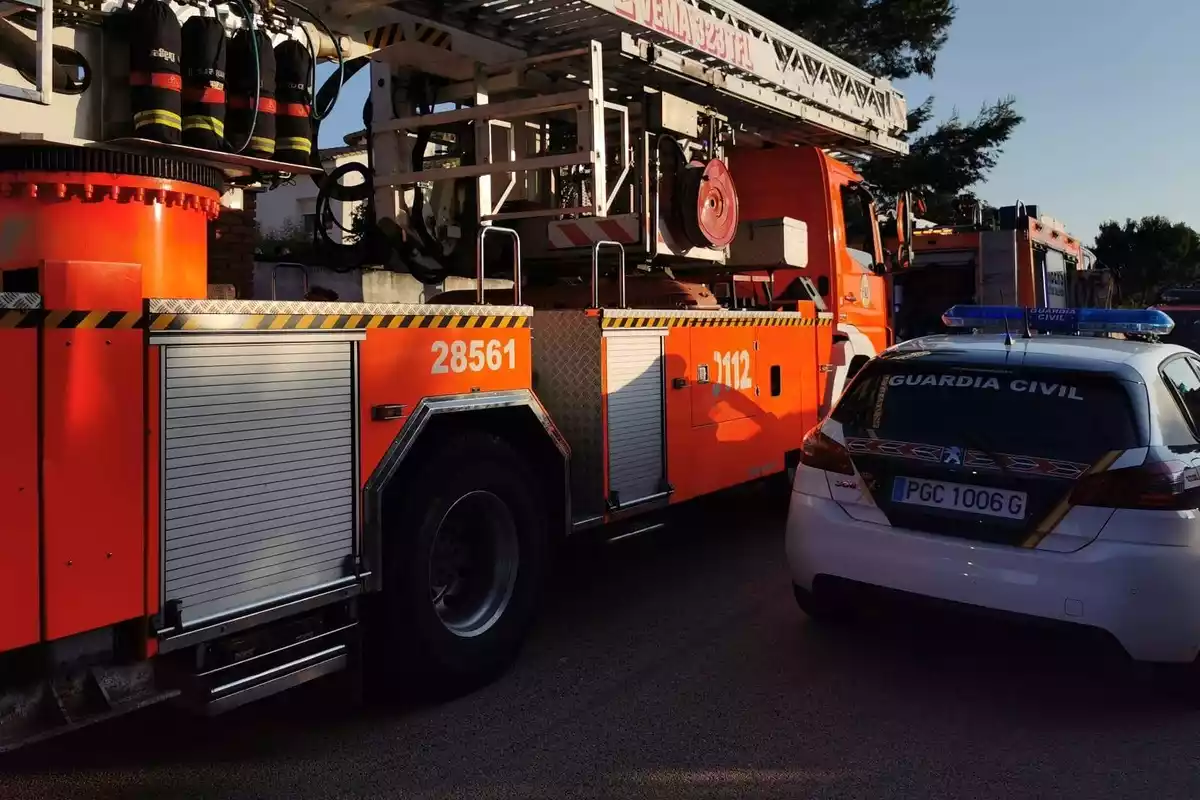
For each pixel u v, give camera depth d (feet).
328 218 20.13
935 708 13.20
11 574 8.40
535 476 14.83
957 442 13.64
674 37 19.42
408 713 13.02
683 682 14.08
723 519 24.77
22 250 10.85
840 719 12.84
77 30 10.84
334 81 14.46
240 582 10.31
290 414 10.80
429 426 13.12
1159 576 12.05
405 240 19.95
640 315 16.89
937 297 49.96
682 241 20.83
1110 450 12.64
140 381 9.26
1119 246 176.04
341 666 11.83
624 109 18.60
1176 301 60.23
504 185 20.62
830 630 16.29
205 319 9.75
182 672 10.14
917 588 13.48
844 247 27.12
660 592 18.56
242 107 11.74
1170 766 11.49
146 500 9.34
